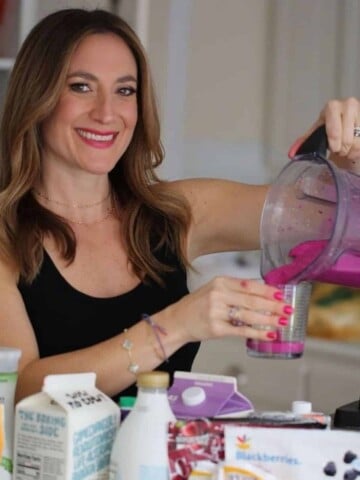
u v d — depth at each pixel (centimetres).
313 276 125
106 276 176
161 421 113
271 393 330
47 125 175
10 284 168
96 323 172
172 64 339
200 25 347
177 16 338
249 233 193
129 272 178
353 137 156
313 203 129
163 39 335
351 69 332
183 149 351
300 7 344
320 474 109
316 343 318
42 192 180
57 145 174
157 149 188
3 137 177
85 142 171
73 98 170
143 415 113
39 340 170
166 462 112
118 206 183
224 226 194
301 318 128
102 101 169
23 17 296
